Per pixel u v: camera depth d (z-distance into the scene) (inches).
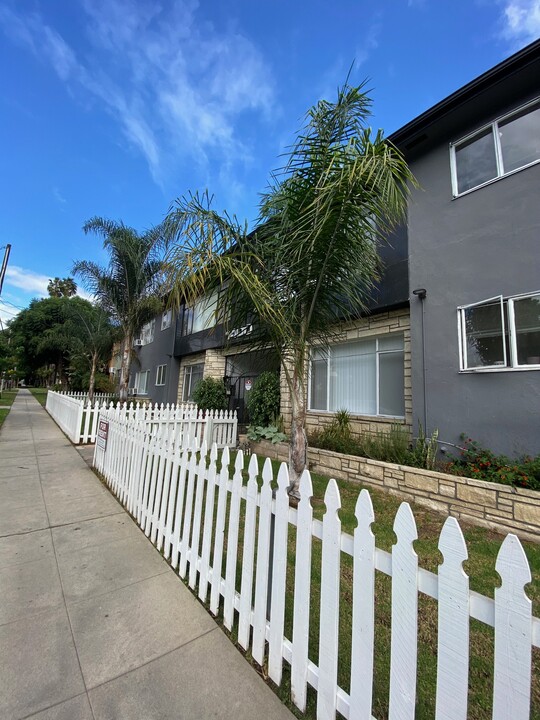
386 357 262.2
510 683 40.0
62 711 59.5
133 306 514.6
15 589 94.0
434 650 77.2
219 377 475.5
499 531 150.6
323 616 59.9
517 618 40.3
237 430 386.0
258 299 142.3
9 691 62.7
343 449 236.1
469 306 207.2
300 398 164.7
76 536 128.9
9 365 1126.4
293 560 114.0
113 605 89.1
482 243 206.4
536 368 177.3
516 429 181.8
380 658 73.4
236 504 85.6
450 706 43.9
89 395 669.3
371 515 55.0
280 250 147.6
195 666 70.5
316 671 61.1
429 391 219.8
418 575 48.9
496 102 212.7
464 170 225.0
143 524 137.2
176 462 118.2
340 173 124.6
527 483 151.4
